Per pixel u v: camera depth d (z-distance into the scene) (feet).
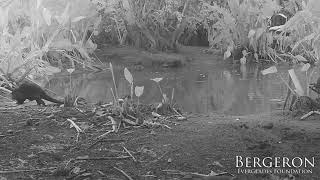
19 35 28.81
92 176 11.96
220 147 14.16
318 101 19.42
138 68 36.04
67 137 15.17
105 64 37.47
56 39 36.27
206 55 44.88
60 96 24.41
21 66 27.61
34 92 19.98
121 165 12.76
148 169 12.48
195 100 23.57
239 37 45.29
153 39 44.24
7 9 31.04
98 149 14.02
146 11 46.24
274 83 29.37
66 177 11.87
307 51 40.32
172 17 46.06
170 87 27.94
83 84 29.09
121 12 45.85
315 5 36.81
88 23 40.81
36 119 17.24
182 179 11.78
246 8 45.78
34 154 13.52
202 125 16.71
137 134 15.44
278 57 42.78
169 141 14.69
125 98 18.26
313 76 31.24
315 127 16.29
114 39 48.65
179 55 41.78
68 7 36.01
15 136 15.12
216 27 48.49
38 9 34.14
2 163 12.78
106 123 16.62
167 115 18.29
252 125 16.66
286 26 41.45
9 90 23.75
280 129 16.07
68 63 37.63
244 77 32.30
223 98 24.14
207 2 52.13
